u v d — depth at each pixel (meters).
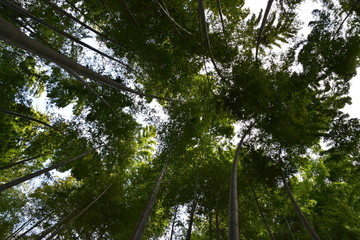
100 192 7.69
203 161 8.41
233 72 6.50
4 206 8.67
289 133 6.08
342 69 6.46
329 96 7.16
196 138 8.36
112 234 7.70
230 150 9.27
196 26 7.03
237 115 6.99
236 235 3.03
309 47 6.75
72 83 8.85
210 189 6.93
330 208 8.26
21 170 10.32
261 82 5.95
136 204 8.00
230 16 7.44
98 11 8.66
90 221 7.29
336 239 7.16
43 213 8.40
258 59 6.68
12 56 7.70
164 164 7.69
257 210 7.13
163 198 7.97
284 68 6.54
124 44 6.80
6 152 9.02
